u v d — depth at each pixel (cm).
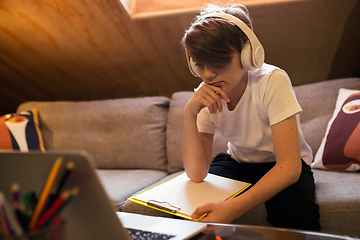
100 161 194
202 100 98
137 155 187
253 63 89
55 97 287
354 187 104
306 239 57
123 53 222
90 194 46
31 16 189
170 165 179
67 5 178
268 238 59
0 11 185
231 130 113
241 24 88
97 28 197
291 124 91
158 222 71
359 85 153
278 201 93
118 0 172
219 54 85
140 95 274
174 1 183
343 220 97
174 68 234
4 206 38
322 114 154
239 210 79
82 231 49
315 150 149
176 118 183
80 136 200
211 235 63
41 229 38
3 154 47
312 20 180
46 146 205
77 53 225
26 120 202
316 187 112
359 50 196
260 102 99
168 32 199
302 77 227
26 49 222
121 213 81
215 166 126
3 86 265
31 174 47
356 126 130
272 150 108
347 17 175
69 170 41
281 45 201
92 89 273
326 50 201
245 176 112
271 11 176
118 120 195
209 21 89
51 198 41
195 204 84
